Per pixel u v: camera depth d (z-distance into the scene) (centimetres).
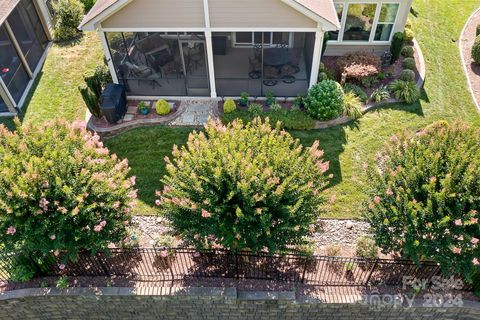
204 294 999
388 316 1043
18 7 1666
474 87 1688
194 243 962
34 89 1672
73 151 991
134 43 1520
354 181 1317
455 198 904
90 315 1080
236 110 1510
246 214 898
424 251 908
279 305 1016
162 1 1316
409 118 1538
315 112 1464
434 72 1756
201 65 1552
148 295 1006
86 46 1916
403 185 963
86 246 933
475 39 1808
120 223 962
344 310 1025
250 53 1680
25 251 966
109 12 1317
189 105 1588
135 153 1412
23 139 992
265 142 974
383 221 940
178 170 991
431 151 975
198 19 1360
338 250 1096
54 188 912
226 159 916
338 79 1702
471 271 887
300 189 925
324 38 1623
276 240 933
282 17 1352
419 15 2109
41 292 1005
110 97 1466
